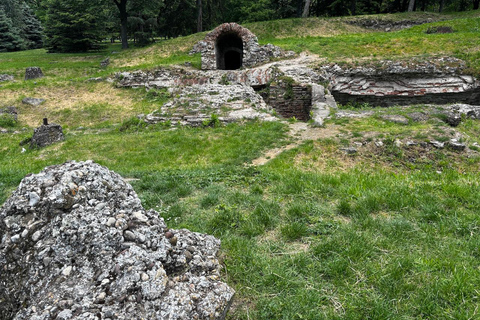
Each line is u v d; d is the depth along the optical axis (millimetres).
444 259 3373
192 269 2689
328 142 10219
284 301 2828
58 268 2348
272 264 3367
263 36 32094
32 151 12617
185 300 2230
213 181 6555
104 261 2369
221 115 14125
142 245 2545
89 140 12961
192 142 11469
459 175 7695
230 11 45750
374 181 6234
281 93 18094
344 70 20344
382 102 20359
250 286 3064
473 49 20172
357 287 2992
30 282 2305
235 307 2828
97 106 20391
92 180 2801
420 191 5504
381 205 4965
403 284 2975
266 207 4801
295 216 4582
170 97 21219
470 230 4051
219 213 4598
